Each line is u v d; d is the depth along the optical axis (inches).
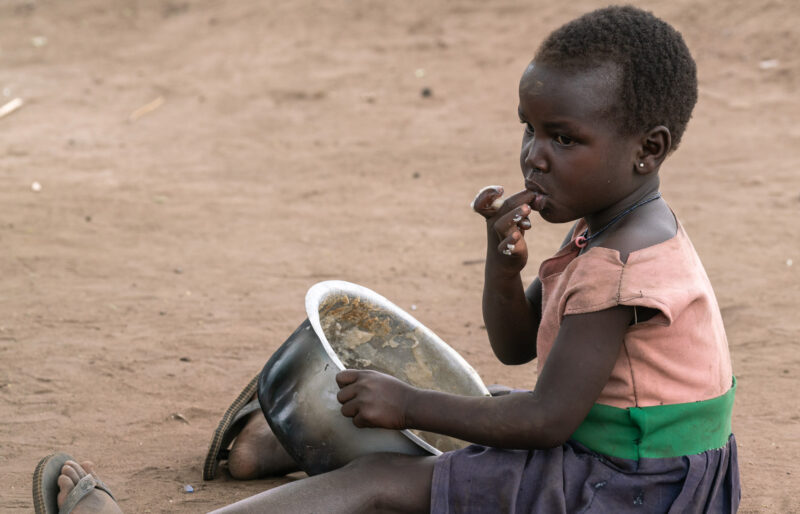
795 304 570.9
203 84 1401.3
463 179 941.2
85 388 449.7
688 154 989.8
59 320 551.8
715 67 1262.3
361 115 1215.6
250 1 1750.7
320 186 925.2
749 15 1358.3
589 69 242.1
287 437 288.5
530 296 311.7
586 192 250.5
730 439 272.5
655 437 253.3
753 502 340.2
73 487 283.9
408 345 336.5
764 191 851.4
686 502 253.3
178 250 713.6
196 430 406.6
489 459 260.8
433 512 258.4
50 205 847.1
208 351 502.0
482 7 1565.0
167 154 1075.9
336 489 259.9
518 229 259.9
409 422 257.8
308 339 287.7
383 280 636.1
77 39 1694.1
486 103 1227.2
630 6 257.8
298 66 1438.2
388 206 848.3
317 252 707.4
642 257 246.5
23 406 428.1
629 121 245.0
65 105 1337.4
